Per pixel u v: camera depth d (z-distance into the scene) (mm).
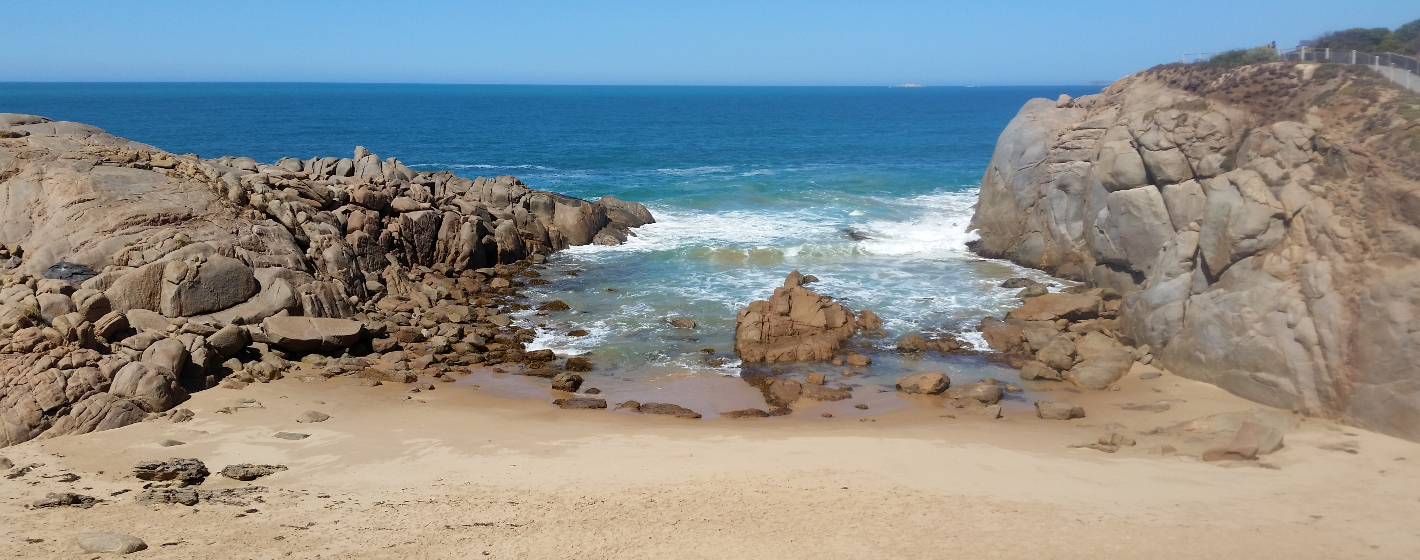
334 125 114000
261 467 16172
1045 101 39938
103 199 25969
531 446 18281
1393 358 18406
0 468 15523
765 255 37000
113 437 17688
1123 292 29750
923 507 14734
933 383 22750
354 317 27078
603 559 12570
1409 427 17781
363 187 33125
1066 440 18891
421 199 35969
